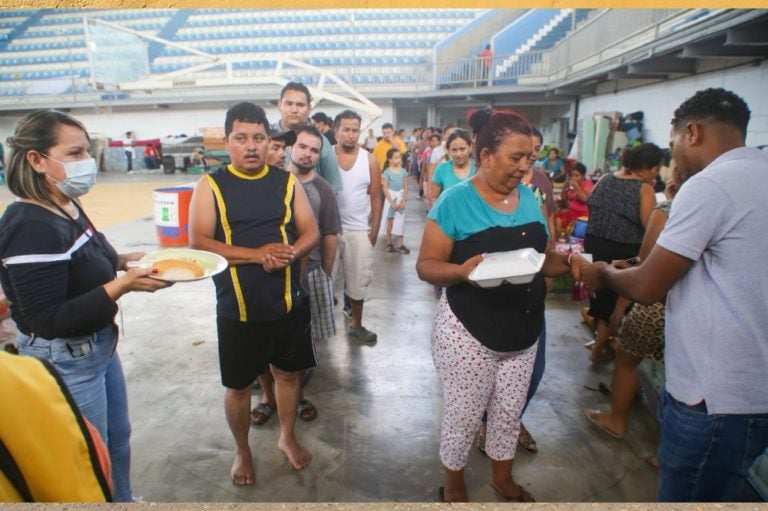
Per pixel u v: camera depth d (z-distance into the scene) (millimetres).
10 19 24703
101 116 20266
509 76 15336
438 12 22922
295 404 2479
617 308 3146
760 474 2107
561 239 5047
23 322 1572
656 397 2795
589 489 2369
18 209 1486
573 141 12695
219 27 24062
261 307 2123
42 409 797
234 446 2672
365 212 3715
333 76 14070
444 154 6090
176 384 3303
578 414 2953
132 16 24469
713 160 1413
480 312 1913
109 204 11094
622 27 8805
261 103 19391
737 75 6480
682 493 1466
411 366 3531
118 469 1949
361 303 3902
